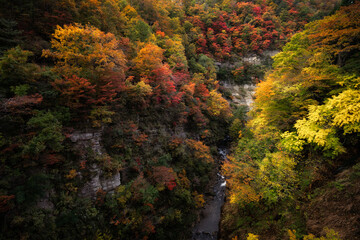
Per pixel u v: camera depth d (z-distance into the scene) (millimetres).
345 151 8898
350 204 7789
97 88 13023
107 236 11352
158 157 18266
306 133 9367
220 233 15336
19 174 8977
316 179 10086
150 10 31969
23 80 10562
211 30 47375
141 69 18422
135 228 12891
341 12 11070
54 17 14766
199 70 37719
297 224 9500
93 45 13523
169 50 28375
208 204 19812
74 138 11906
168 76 21656
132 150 16000
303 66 13125
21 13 13547
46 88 11328
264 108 14594
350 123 8266
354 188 8078
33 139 9477
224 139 33438
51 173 10406
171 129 21906
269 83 13977
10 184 8617
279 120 14320
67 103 11562
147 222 13422
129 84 16328
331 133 9102
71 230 10102
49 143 10180
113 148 14422
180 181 18641
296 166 11633
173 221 15703
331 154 9586
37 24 14039
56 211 9914
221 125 34688
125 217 12727
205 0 59125
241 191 11773
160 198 16062
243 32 50781
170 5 43938
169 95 21297
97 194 12117
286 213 10484
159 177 15422
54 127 10305
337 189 8727
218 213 18656
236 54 49938
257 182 11609
